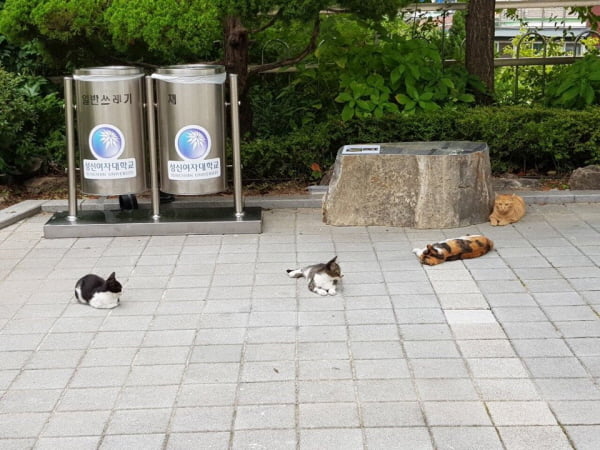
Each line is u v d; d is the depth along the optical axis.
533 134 7.66
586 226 6.47
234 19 7.62
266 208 7.27
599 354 4.20
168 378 4.06
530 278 5.33
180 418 3.67
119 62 8.00
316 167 7.78
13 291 5.33
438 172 6.43
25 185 7.96
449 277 5.39
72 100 6.53
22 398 3.89
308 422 3.61
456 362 4.15
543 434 3.47
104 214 6.81
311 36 8.51
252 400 3.81
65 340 4.54
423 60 8.45
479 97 8.72
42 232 6.69
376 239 6.29
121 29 6.71
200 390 3.93
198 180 6.52
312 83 8.92
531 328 4.54
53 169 8.23
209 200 7.34
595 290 5.08
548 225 6.54
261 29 7.71
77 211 6.82
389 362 4.16
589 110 7.79
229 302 5.05
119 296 5.07
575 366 4.07
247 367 4.16
